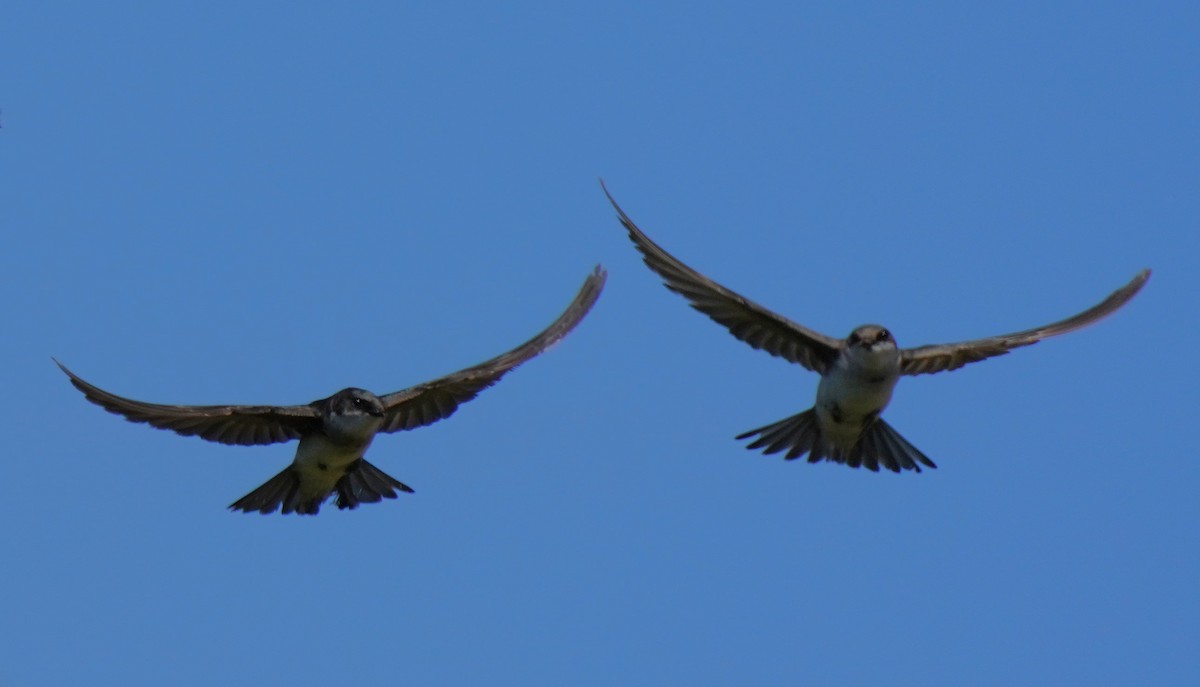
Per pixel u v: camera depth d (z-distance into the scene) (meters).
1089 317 22.14
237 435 20.47
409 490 21.36
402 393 21.05
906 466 21.45
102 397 19.06
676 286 20.62
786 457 21.53
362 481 21.33
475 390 21.42
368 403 20.45
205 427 20.19
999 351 21.52
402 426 21.34
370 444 20.91
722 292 20.64
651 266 20.56
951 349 21.23
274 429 20.56
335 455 20.59
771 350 21.16
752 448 21.53
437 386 21.19
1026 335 21.58
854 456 21.61
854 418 20.97
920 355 21.06
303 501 21.09
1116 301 22.38
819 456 21.56
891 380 20.84
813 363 21.12
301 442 20.69
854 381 20.67
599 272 22.70
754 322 20.91
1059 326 21.89
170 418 19.75
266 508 21.02
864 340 20.61
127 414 19.38
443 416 21.44
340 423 20.38
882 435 21.58
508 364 21.47
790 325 20.81
